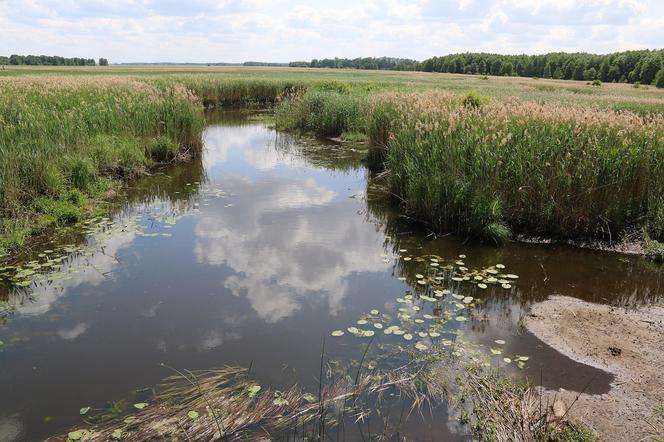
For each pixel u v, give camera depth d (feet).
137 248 20.04
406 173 26.35
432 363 12.30
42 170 24.02
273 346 13.05
